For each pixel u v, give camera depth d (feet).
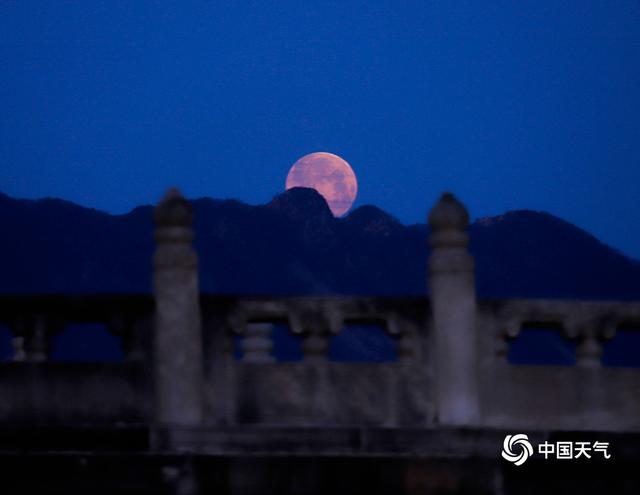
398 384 195.62
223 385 191.42
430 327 197.47
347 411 193.88
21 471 183.01
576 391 200.23
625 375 201.98
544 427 198.80
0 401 186.09
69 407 187.11
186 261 189.98
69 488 183.01
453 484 190.90
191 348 188.65
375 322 197.67
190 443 186.39
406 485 189.57
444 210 197.67
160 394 188.03
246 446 187.93
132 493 183.73
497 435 193.67
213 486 185.16
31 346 189.57
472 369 194.80
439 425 193.36
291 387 193.36
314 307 195.93
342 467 188.24
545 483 194.29
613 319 203.10
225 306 193.36
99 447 185.26
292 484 186.91
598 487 196.13
